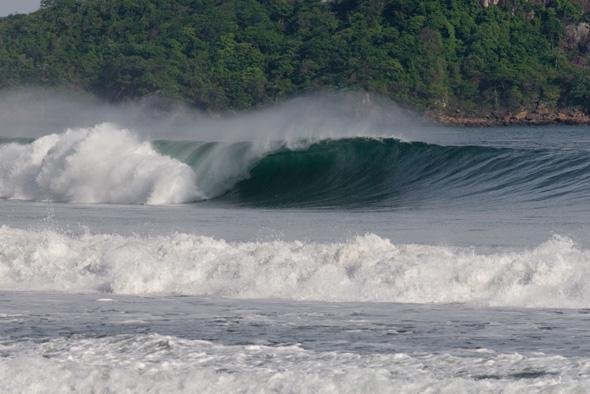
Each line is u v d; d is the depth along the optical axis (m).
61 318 38.03
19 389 29.36
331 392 27.88
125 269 45.84
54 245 50.22
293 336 34.34
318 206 92.81
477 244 57.78
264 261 46.25
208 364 30.47
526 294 40.78
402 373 29.11
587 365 29.17
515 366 29.36
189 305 40.78
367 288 42.72
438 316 37.81
